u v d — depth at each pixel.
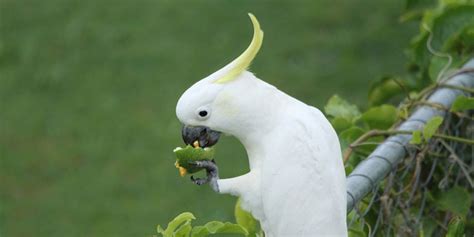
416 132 4.94
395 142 5.02
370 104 6.52
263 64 14.08
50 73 14.27
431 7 7.29
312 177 3.94
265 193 4.02
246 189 4.10
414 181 5.20
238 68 4.10
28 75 14.35
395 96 6.46
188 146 4.12
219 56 14.30
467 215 5.75
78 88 13.86
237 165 11.42
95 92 13.71
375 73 13.74
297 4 15.82
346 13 15.45
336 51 14.39
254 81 4.12
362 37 14.71
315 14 15.45
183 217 4.17
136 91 13.58
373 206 5.15
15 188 11.70
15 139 12.75
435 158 5.40
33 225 10.95
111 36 15.12
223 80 4.08
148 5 16.02
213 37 14.88
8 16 16.05
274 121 4.07
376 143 5.16
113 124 12.82
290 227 3.97
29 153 12.40
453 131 5.70
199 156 4.14
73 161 12.13
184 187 11.35
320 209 3.93
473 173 5.84
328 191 3.94
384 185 5.17
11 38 15.39
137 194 11.33
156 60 14.35
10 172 12.02
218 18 15.43
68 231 10.78
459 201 5.42
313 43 14.60
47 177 11.86
